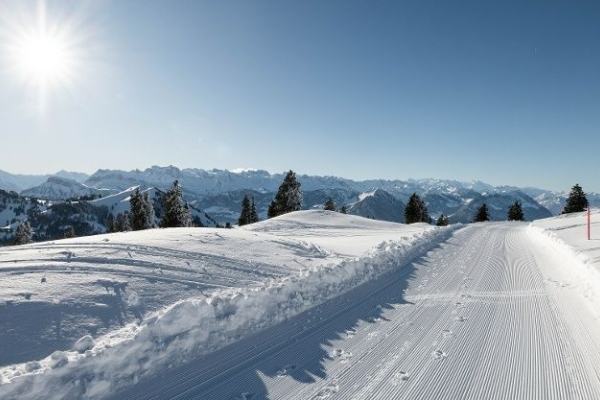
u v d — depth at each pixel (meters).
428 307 8.91
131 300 7.43
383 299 9.52
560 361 6.06
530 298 9.69
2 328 5.77
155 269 9.44
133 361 5.35
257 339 6.67
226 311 7.16
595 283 10.14
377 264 13.11
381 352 6.35
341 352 6.30
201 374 5.40
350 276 11.19
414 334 7.17
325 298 9.20
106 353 5.23
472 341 6.86
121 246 11.45
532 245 20.86
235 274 10.26
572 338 7.01
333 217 42.91
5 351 5.34
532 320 7.99
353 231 34.19
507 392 5.12
